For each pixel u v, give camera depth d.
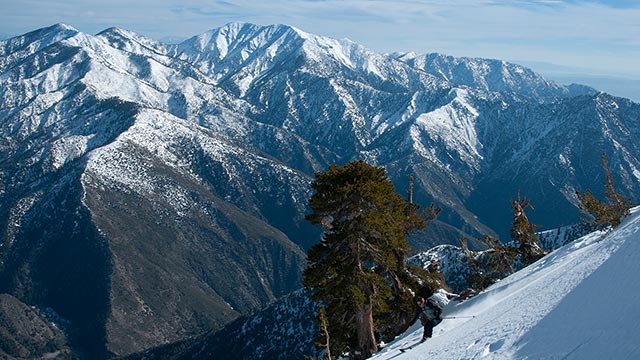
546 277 17.36
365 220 24.36
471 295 23.70
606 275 11.84
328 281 26.44
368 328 26.98
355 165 25.33
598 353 9.01
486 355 11.78
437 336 18.62
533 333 11.51
